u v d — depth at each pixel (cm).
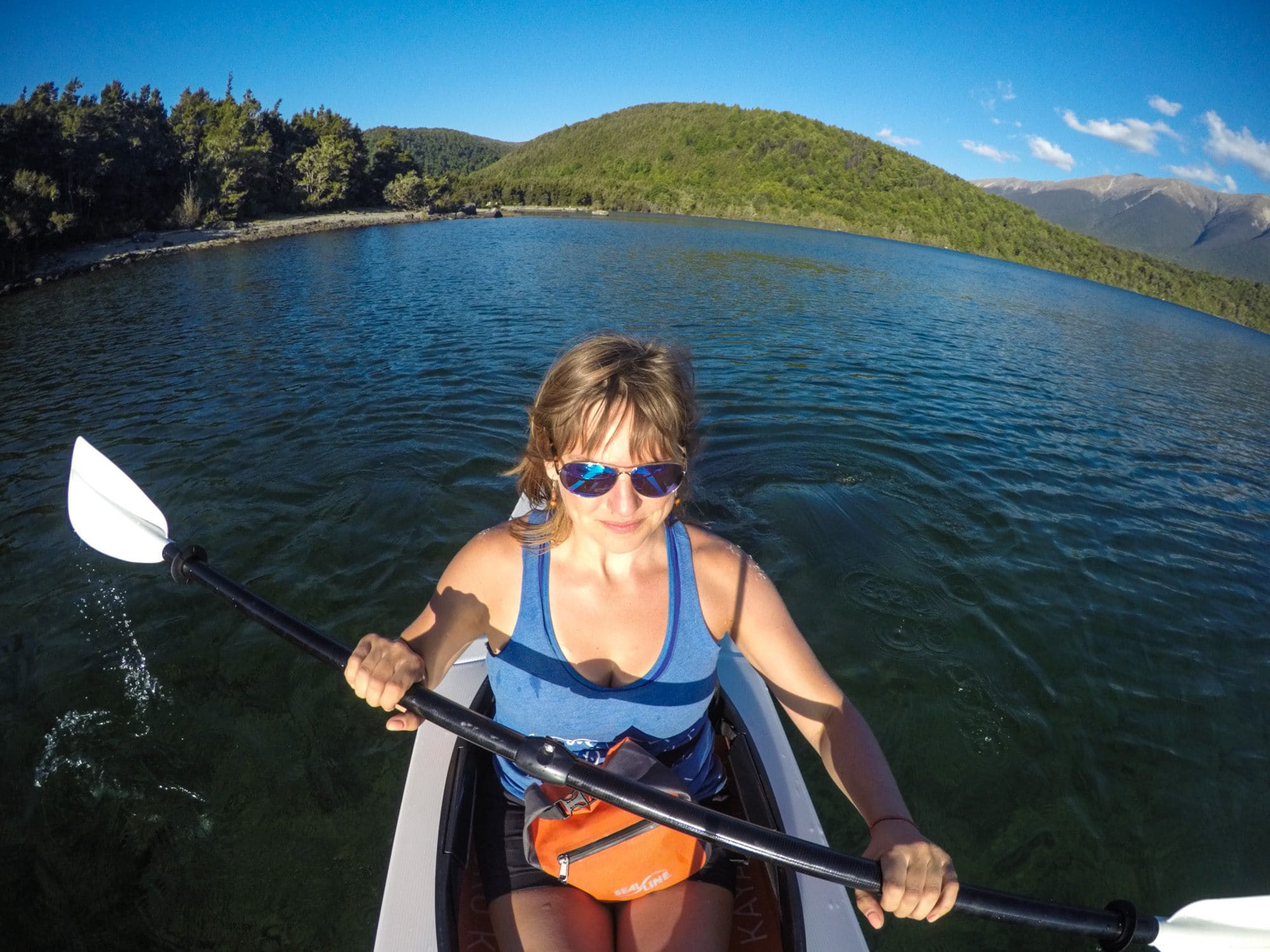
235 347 1066
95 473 271
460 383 882
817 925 179
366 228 4319
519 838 163
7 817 290
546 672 151
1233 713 394
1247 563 574
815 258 3478
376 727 336
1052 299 3269
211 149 4400
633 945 146
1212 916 171
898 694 379
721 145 13575
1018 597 477
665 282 2039
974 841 302
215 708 346
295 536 501
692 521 170
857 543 518
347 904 259
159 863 272
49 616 412
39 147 2981
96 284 1828
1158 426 1000
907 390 1003
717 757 187
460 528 517
